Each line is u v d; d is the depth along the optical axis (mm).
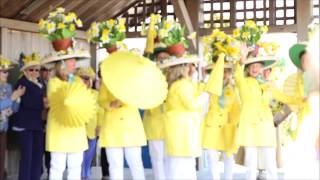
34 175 5934
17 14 7578
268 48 5602
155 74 5020
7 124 5961
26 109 5832
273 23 8586
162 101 4938
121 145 5113
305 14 8219
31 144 5855
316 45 3682
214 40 5824
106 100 5195
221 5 8859
